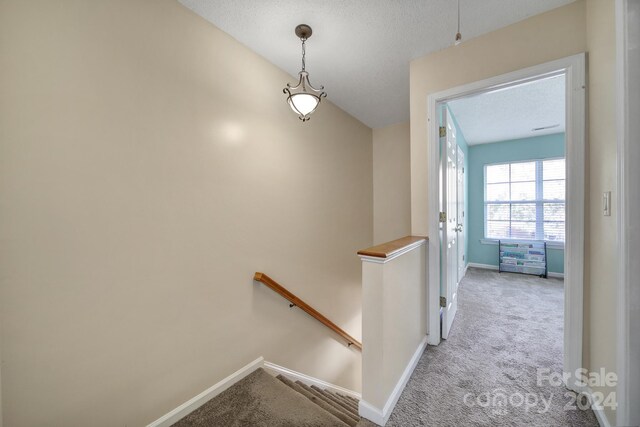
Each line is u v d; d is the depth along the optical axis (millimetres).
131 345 1347
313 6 1614
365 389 1359
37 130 1062
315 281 2787
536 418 1309
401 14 1674
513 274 4387
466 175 4848
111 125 1279
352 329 3436
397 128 3773
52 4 1100
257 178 2092
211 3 1588
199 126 1680
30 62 1045
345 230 3318
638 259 891
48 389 1088
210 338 1729
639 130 891
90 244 1211
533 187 4488
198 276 1668
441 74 2002
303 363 2566
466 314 2660
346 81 2566
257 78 2088
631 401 889
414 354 1761
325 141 2947
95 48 1225
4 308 988
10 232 1002
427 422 1299
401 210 3744
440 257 2117
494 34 1782
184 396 1567
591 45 1413
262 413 1552
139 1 1387
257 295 2078
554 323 2426
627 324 903
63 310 1129
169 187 1521
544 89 2814
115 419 1282
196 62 1660
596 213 1335
